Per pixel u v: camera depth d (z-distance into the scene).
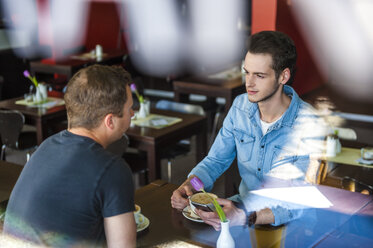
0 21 8.28
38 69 6.37
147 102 3.97
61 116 4.25
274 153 1.98
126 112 1.47
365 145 3.08
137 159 3.81
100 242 1.45
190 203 1.86
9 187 2.32
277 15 5.92
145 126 3.75
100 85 1.40
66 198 1.37
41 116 4.06
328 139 2.88
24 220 1.42
